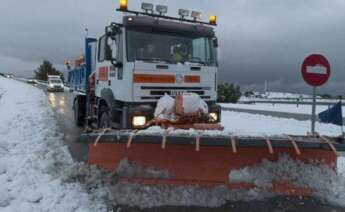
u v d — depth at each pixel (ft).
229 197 16.97
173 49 26.08
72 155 25.93
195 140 15.92
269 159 17.78
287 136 16.75
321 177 17.61
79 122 41.04
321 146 16.07
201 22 29.12
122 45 25.02
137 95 24.49
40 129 35.96
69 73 55.42
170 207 16.34
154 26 25.48
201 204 16.53
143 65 24.64
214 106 26.99
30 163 21.79
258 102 140.26
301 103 123.03
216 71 27.37
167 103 21.06
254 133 16.89
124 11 26.71
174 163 17.69
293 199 16.99
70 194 16.78
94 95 33.96
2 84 156.15
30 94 97.19
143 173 17.65
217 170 17.62
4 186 17.83
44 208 15.40
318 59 25.48
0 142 27.53
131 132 16.67
